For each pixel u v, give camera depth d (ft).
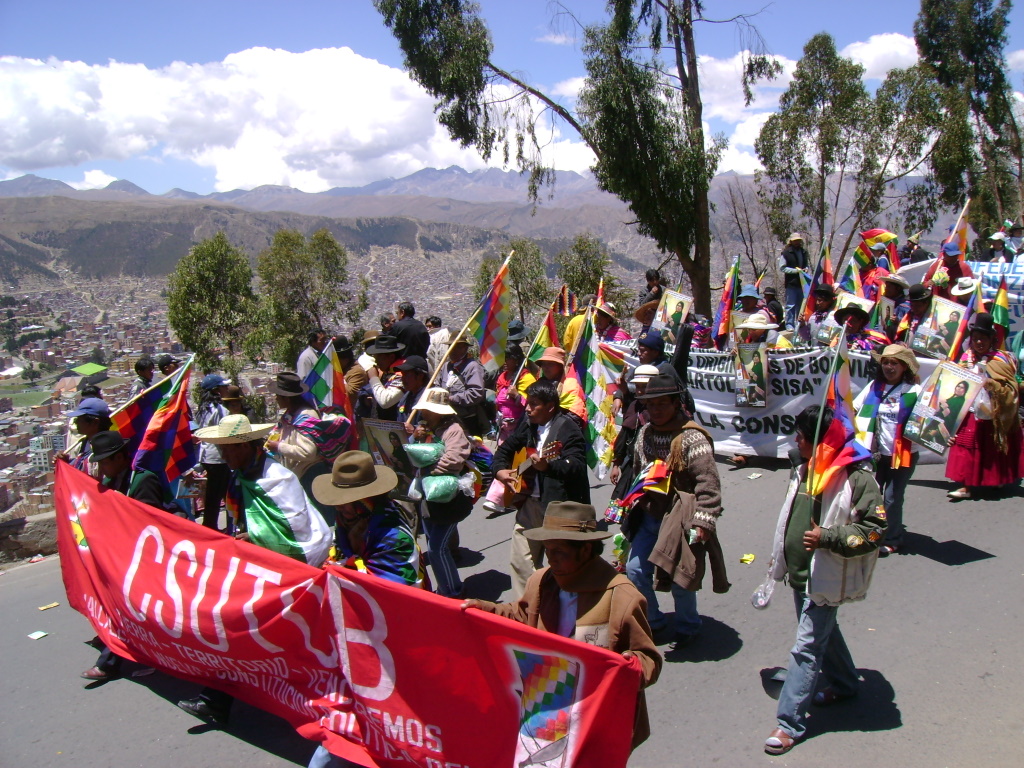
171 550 15.49
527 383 27.12
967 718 13.75
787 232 84.99
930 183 88.02
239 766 14.29
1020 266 37.22
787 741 13.28
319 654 13.34
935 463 27.61
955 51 108.17
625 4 62.18
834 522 13.14
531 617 11.22
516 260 87.04
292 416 21.68
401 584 12.45
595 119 64.03
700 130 66.44
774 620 18.08
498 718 11.14
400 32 69.82
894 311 31.58
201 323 113.70
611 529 25.49
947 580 19.15
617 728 10.03
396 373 25.73
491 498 17.51
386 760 12.51
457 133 71.51
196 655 15.15
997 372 22.76
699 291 68.23
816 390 28.60
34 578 25.64
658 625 17.71
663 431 16.11
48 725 16.17
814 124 84.02
